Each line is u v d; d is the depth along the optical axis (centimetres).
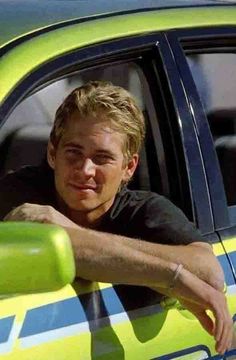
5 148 898
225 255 938
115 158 845
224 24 1005
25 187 894
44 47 853
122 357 842
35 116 894
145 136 934
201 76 972
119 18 921
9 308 782
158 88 929
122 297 849
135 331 852
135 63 923
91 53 879
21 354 781
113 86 852
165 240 862
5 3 930
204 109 955
